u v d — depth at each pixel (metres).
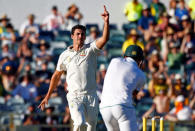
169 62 56.53
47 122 50.41
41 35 59.84
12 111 53.09
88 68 26.77
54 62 57.50
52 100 52.03
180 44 58.03
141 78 24.78
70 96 26.83
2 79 56.06
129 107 24.23
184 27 58.91
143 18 59.81
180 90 53.53
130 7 60.62
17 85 54.53
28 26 60.47
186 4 60.69
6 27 60.69
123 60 25.33
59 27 60.75
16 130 47.72
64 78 52.75
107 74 25.14
